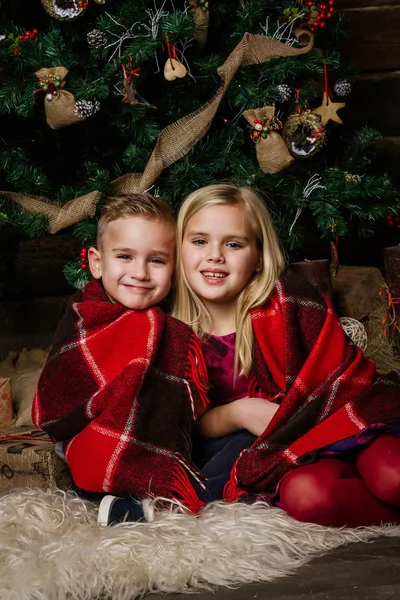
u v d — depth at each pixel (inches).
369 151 123.0
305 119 107.0
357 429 76.3
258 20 110.7
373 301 123.6
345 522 72.7
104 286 83.9
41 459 82.2
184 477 77.0
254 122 102.5
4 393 97.0
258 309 84.0
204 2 104.3
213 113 101.3
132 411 77.4
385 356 115.5
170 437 78.0
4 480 85.5
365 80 143.5
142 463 76.8
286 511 73.9
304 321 83.1
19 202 102.3
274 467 76.7
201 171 104.0
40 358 118.9
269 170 104.0
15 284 129.8
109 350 80.7
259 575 63.7
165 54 109.0
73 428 79.0
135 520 73.3
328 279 115.2
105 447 76.5
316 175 111.6
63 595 60.1
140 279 80.7
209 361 84.7
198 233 82.4
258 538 67.7
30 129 118.8
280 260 85.4
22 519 71.7
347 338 85.2
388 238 144.4
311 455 75.6
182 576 62.7
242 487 78.4
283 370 83.5
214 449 83.2
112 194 102.4
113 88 104.7
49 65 102.5
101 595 61.6
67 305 85.7
